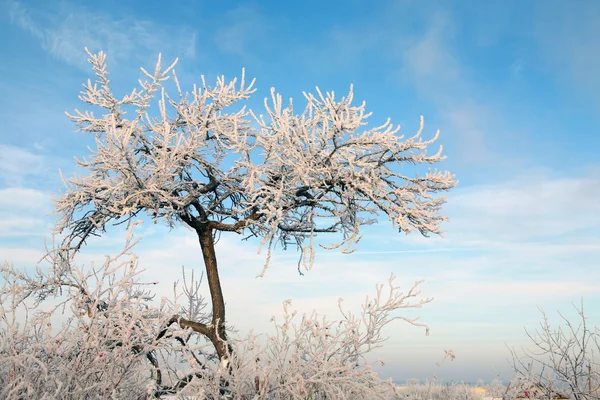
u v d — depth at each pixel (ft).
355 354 19.47
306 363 18.54
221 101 25.11
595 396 22.71
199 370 16.28
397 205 23.15
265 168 23.65
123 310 15.49
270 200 24.00
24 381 12.60
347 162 22.59
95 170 24.84
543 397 23.85
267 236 21.95
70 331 14.75
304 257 22.18
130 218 24.75
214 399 16.62
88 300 16.25
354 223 24.06
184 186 25.43
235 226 25.23
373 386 17.94
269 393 18.02
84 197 24.76
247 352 17.49
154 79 24.27
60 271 21.83
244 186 24.57
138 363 15.12
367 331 19.77
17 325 13.84
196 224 25.57
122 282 15.03
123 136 22.54
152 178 23.13
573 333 23.77
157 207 23.86
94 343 14.25
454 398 23.17
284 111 22.13
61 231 24.94
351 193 22.71
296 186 23.67
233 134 24.99
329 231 27.02
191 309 33.14
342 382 17.66
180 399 16.51
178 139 23.20
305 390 17.83
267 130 24.30
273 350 18.43
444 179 23.06
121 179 24.34
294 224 28.19
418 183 23.35
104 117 24.57
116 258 15.21
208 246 25.54
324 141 21.65
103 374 14.39
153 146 25.13
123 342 14.76
